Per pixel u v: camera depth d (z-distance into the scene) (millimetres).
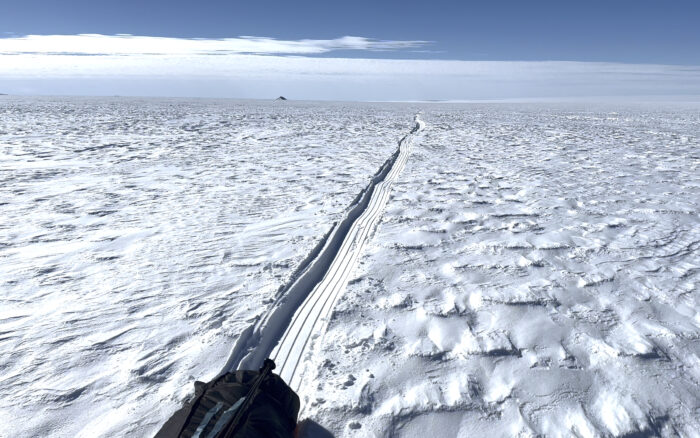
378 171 10273
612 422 2402
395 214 6629
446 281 4219
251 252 5031
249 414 1878
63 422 2439
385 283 4188
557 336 3244
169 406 2549
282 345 3236
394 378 2779
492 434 2338
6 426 2402
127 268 4582
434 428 2377
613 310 3627
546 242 5297
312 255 5031
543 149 14086
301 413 2475
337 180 9203
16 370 2889
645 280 4199
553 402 2562
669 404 2533
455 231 5781
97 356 3041
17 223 6125
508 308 3676
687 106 56750
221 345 3154
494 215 6504
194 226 6027
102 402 2592
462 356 3014
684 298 3828
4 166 10375
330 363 2934
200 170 10289
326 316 3660
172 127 20438
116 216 6496
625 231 5699
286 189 8375
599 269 4469
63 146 13812
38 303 3814
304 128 21266
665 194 7777
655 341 3160
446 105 60656
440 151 13727
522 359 2971
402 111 39844
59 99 54594
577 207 6938
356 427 2377
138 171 10102
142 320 3516
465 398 2602
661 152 13242
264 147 14500
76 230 5840
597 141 16203
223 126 21656
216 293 3984
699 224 5984
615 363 2906
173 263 4715
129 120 23594
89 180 9055
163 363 2959
